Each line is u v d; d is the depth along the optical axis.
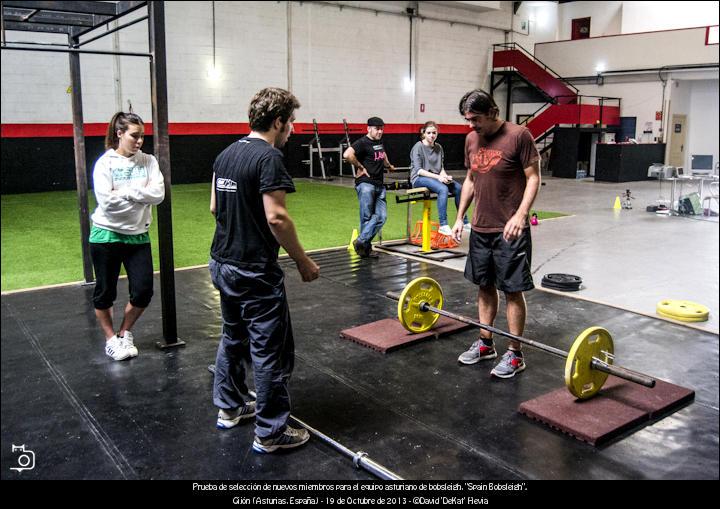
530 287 3.19
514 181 3.15
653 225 8.70
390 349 3.67
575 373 2.80
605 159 15.66
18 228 7.73
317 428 2.75
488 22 18.73
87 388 3.15
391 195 12.16
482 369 3.44
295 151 15.23
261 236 2.36
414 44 17.05
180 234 7.52
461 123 18.67
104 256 3.35
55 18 4.42
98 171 3.25
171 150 13.41
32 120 11.39
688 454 2.54
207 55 13.57
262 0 14.13
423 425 2.78
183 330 4.06
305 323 4.22
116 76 12.29
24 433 2.69
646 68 17.42
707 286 5.34
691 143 18.84
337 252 6.62
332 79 15.59
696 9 19.38
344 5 15.43
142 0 3.48
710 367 3.48
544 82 18.09
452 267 5.97
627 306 4.71
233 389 2.71
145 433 2.69
